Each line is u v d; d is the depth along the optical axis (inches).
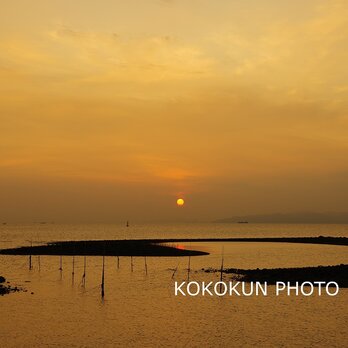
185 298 2411.4
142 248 5285.4
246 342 1675.7
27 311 2110.0
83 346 1620.3
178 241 7288.4
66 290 2647.6
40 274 3314.5
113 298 2417.6
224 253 5128.0
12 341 1670.8
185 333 1781.5
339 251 5506.9
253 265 3927.2
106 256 4581.7
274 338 1724.9
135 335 1752.0
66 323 1911.9
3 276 3198.8
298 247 6200.8
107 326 1872.5
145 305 2250.2
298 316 2034.9
